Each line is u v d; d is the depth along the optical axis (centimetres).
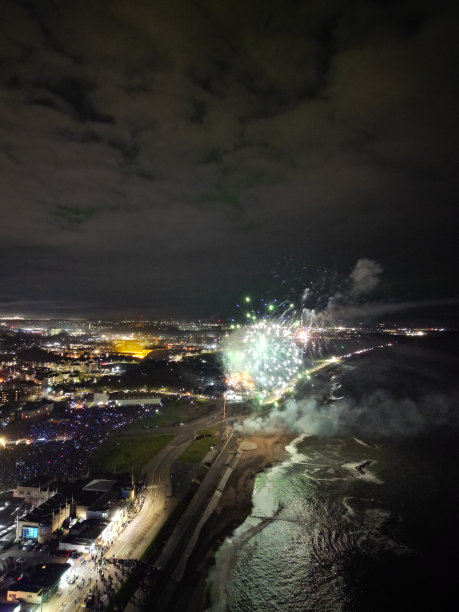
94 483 8550
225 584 6450
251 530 7938
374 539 7662
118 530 7356
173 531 7525
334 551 7312
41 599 5344
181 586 6366
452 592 6347
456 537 7712
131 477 9238
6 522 7431
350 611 5969
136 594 5806
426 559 7081
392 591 6359
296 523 8188
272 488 9669
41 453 10962
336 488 9706
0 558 6359
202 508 8594
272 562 6988
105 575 6041
